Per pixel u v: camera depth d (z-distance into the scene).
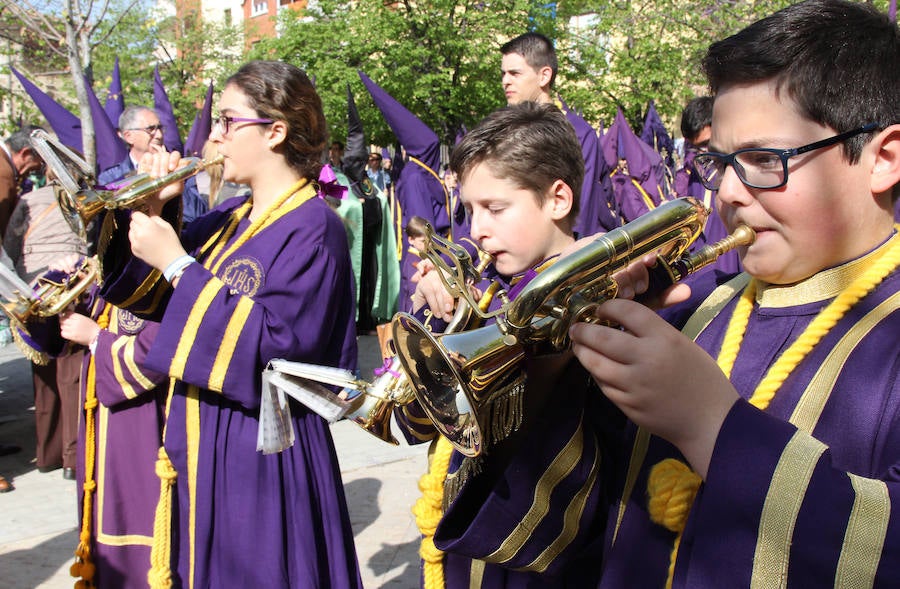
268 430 1.72
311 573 2.02
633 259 1.04
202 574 2.02
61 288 2.48
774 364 1.04
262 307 1.96
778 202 0.98
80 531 2.62
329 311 2.12
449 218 5.77
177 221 2.17
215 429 2.04
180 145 5.89
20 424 5.21
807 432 0.95
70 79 17.02
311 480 2.11
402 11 18.00
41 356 2.88
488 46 17.89
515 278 1.83
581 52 17.36
